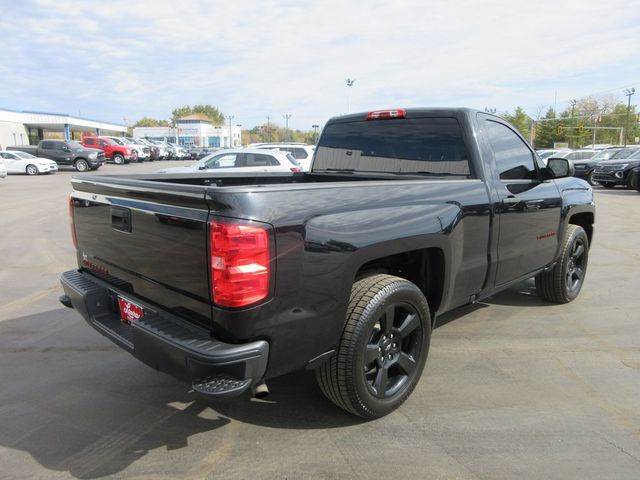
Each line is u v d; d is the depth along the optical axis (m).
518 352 4.17
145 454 2.80
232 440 2.93
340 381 2.87
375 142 4.40
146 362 2.65
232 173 4.67
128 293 3.03
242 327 2.36
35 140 57.00
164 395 3.48
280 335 2.49
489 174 3.86
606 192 20.02
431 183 3.37
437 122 4.01
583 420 3.12
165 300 2.71
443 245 3.29
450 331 4.64
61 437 2.97
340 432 3.00
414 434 2.98
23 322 4.95
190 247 2.46
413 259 3.45
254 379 2.42
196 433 3.01
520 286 6.14
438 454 2.78
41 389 3.56
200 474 2.62
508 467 2.66
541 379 3.68
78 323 4.91
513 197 4.02
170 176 4.22
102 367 3.93
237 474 2.62
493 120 4.17
